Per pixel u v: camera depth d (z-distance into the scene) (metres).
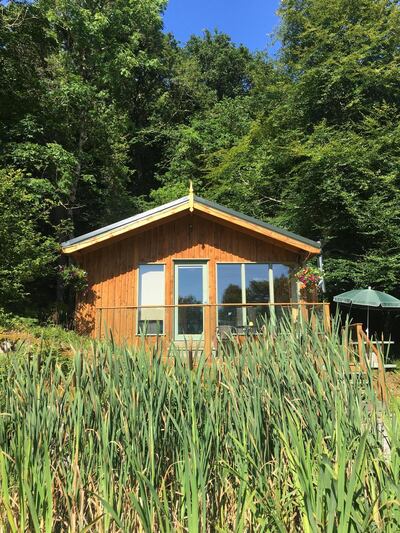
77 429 2.39
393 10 16.69
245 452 2.17
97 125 16.80
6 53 15.52
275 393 2.50
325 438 2.24
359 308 14.61
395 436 2.09
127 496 2.27
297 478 2.04
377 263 14.09
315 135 16.11
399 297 14.45
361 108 16.64
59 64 17.11
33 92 15.80
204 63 30.53
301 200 15.87
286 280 11.29
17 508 2.29
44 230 16.25
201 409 2.47
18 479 2.12
